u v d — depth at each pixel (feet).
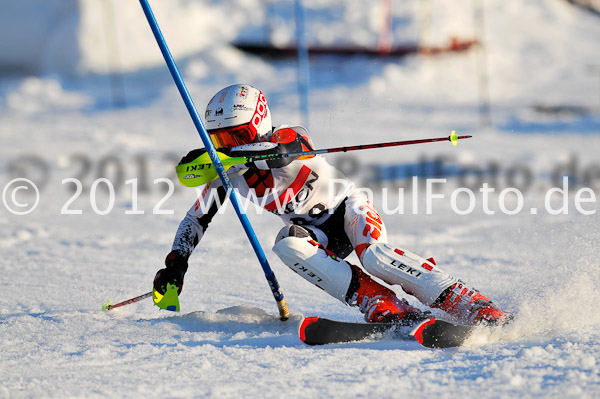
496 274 51.83
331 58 308.40
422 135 180.45
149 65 313.12
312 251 35.63
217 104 37.45
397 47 314.55
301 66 187.42
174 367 30.45
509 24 353.10
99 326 38.73
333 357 31.09
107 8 320.09
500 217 82.79
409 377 27.86
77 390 27.61
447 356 30.91
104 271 57.06
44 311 43.55
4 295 48.44
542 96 254.06
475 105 240.32
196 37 326.44
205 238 72.84
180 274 38.32
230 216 89.25
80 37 313.94
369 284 35.96
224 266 59.00
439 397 25.22
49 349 34.27
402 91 265.13
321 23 343.67
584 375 26.32
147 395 26.66
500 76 292.81
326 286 35.99
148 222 84.58
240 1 357.00
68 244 70.49
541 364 28.32
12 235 75.77
